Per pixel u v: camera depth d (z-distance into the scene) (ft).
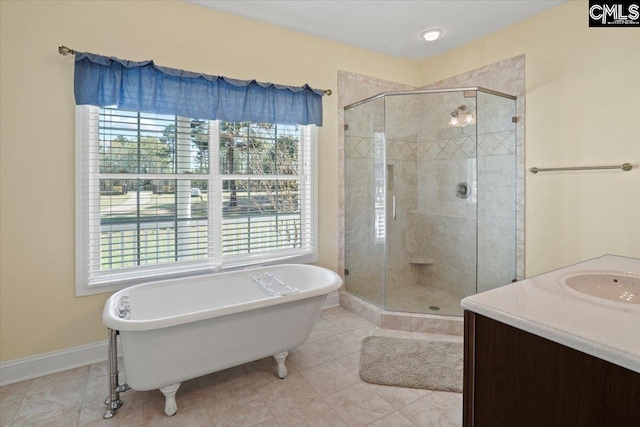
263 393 6.31
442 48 11.09
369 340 8.32
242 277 8.20
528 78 9.08
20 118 6.54
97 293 7.38
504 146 9.61
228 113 8.52
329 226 10.71
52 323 6.98
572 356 2.72
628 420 2.41
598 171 7.79
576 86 8.13
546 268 8.83
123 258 7.74
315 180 10.27
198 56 8.27
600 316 3.07
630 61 7.25
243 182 9.23
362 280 10.84
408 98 10.51
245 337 6.20
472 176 10.30
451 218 10.81
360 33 9.97
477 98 9.93
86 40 7.03
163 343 5.39
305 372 7.00
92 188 7.34
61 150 6.91
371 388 6.44
